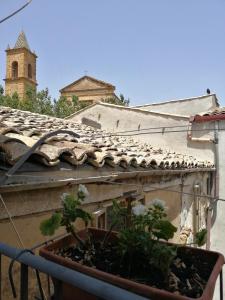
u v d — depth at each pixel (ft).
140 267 4.61
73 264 4.41
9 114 21.59
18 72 117.80
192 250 4.97
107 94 104.99
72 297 4.48
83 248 5.34
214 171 31.81
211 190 31.94
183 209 25.02
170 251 4.34
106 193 12.85
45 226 5.28
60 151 9.48
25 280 4.03
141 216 4.91
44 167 8.73
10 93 117.39
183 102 37.73
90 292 3.23
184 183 24.56
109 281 4.05
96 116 37.83
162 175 19.26
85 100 104.53
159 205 5.02
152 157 18.03
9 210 8.33
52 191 9.70
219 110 32.73
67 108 72.43
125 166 13.28
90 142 16.42
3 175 7.17
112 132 35.29
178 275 4.48
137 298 2.92
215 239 31.94
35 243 9.21
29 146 9.08
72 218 5.44
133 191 15.20
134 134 35.09
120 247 4.74
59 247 5.26
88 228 5.93
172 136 33.60
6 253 4.05
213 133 31.76
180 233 24.36
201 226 30.22
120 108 36.58
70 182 9.40
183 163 22.30
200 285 4.21
